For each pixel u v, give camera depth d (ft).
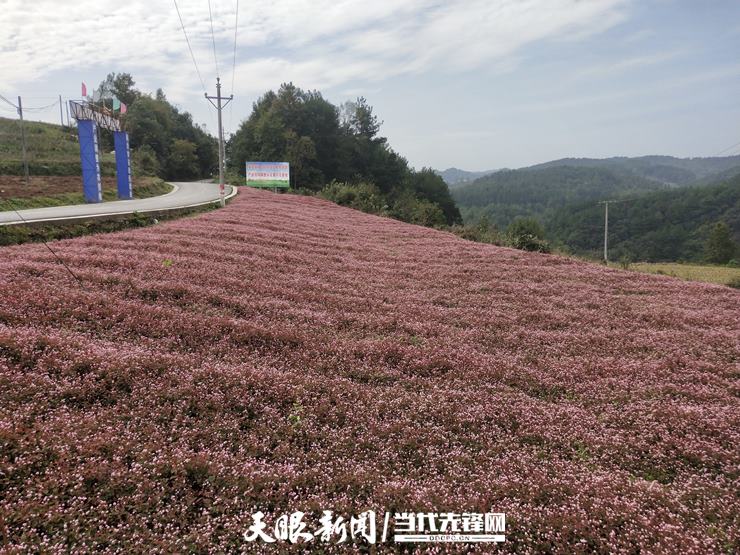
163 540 14.65
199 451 19.39
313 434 21.62
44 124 311.47
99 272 39.78
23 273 36.63
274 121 300.20
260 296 41.45
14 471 16.39
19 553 13.44
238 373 25.50
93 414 20.42
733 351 36.60
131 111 346.13
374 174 342.44
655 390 29.07
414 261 70.74
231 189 189.37
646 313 46.83
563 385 29.76
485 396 27.02
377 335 36.42
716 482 20.04
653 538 16.06
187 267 46.11
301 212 120.57
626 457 21.99
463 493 18.48
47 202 116.06
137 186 168.66
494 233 135.23
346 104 364.99
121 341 28.55
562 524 16.46
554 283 60.49
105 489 16.40
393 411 24.57
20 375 21.77
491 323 41.55
